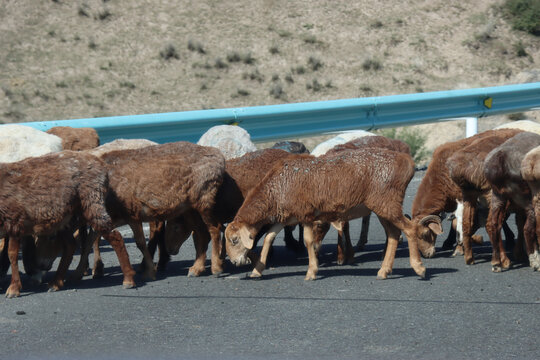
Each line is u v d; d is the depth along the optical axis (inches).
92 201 364.2
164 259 426.6
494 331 274.4
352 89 1240.2
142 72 1240.2
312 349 259.1
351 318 298.7
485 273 386.6
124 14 1396.4
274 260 453.1
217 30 1384.1
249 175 418.6
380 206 368.2
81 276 395.2
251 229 381.7
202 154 392.8
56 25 1339.8
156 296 350.0
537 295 329.1
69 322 302.8
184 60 1283.2
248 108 711.7
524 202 381.4
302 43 1362.0
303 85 1243.2
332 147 510.0
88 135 520.4
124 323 299.4
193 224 404.5
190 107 1151.0
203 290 362.3
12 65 1213.1
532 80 1305.4
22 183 351.6
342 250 429.7
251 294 349.4
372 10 1501.0
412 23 1464.1
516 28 1470.2
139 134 642.2
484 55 1379.2
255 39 1363.2
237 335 278.5
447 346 258.2
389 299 330.0
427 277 378.9
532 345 256.5
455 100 892.6
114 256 475.5
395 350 255.6
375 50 1369.3
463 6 1544.0
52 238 380.8
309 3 1498.5
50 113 1090.7
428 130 1063.0
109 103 1138.7
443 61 1349.7
